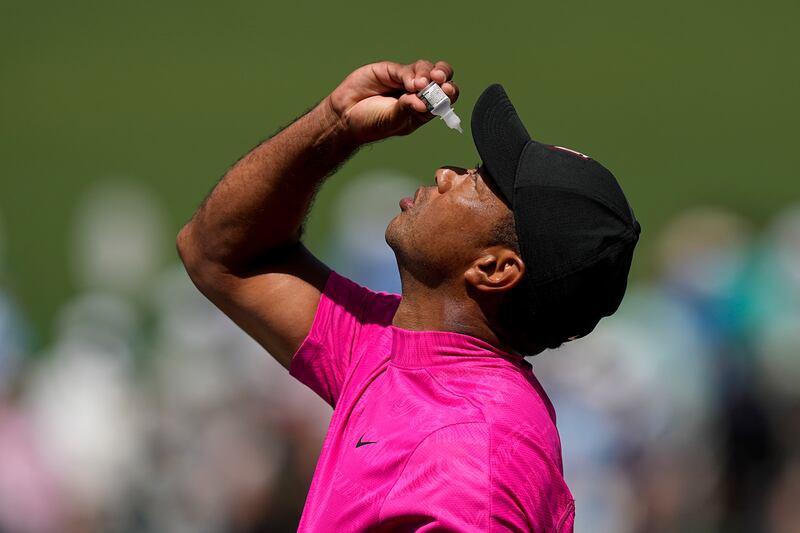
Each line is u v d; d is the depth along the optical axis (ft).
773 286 96.12
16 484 83.87
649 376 89.25
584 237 32.99
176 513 86.02
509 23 240.53
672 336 94.58
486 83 224.33
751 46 231.71
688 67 227.40
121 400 98.22
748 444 86.69
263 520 78.84
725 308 95.96
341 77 230.27
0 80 238.48
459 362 33.55
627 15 241.14
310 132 36.29
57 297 178.81
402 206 35.35
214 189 38.81
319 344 37.91
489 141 33.60
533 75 226.79
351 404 34.96
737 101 219.20
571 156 33.91
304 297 38.55
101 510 90.84
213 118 225.15
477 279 33.53
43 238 195.72
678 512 86.33
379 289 107.86
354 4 248.52
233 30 244.83
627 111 217.97
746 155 205.16
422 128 200.54
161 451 87.71
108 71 238.68
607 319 101.55
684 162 204.64
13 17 253.24
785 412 87.61
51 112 230.07
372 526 32.32
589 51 232.32
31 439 85.87
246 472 79.71
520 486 31.63
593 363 87.35
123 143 221.05
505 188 33.14
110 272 184.85
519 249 33.22
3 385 90.38
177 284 119.24
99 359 100.63
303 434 80.28
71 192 207.10
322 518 33.53
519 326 34.19
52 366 104.47
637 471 86.28
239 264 38.78
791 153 205.98
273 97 228.02
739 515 86.63
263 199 37.37
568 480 84.53
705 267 99.76
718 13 240.53
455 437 31.71
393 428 32.94
